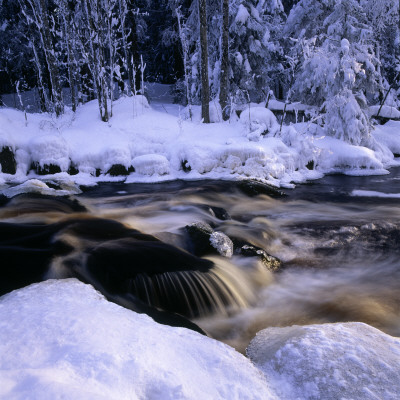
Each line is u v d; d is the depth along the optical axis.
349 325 2.41
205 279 3.61
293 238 5.50
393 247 5.08
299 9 15.20
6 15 18.39
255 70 15.75
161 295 3.32
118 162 10.29
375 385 1.72
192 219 5.93
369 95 19.59
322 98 14.00
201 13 12.23
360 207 7.39
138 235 4.44
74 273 3.41
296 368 1.90
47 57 12.30
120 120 12.21
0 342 1.78
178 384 1.56
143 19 20.38
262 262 4.35
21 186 6.73
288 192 9.00
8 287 3.15
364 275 4.24
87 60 12.66
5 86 22.22
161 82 26.59
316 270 4.40
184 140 11.14
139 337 1.94
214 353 1.98
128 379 1.53
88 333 1.89
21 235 4.29
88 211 6.43
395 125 15.24
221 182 9.04
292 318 3.31
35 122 11.34
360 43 12.85
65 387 1.26
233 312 3.41
